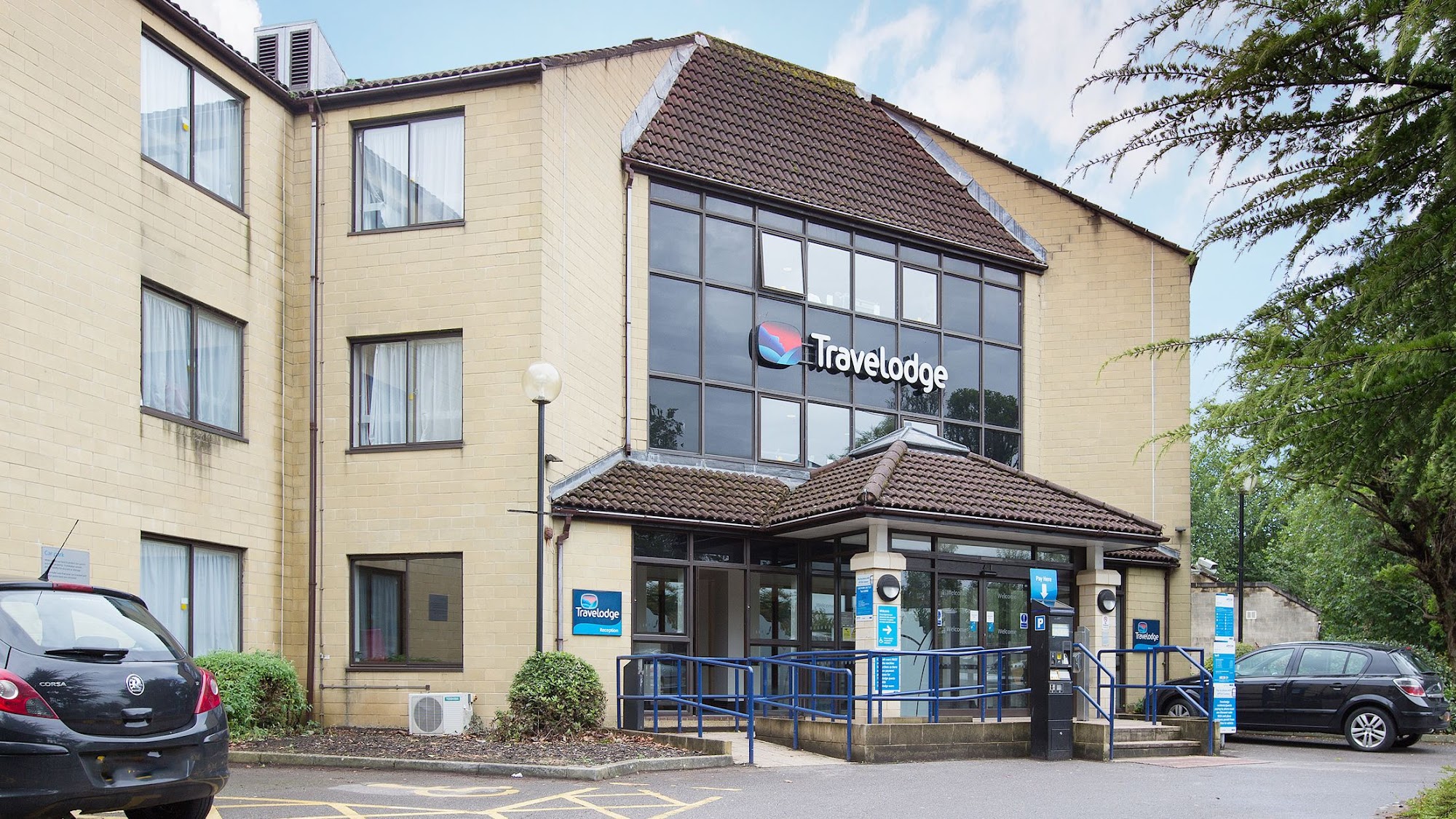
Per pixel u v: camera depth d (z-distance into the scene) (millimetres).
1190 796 11438
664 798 11000
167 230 15172
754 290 20438
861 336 21547
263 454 16891
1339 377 4098
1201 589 34156
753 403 20203
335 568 17172
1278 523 50906
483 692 16359
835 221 21422
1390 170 4773
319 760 13211
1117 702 21906
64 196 13484
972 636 18891
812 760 14516
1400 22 4230
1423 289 4395
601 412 18328
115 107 14344
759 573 19031
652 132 20062
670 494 18156
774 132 21719
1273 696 18734
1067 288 23703
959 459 19734
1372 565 27531
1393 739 17594
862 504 16734
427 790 11359
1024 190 24125
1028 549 19562
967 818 10023
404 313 17344
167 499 14883
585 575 17016
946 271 22812
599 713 15523
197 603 15555
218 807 10172
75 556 13328
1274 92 4809
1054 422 23453
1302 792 11844
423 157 17688
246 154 16953
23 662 7570
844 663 18062
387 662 16984
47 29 13359
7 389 12586
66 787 7457
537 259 16828
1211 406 4637
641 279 19344
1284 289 4969
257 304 16953
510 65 17188
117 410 14109
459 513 16781
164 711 8109
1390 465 4355
